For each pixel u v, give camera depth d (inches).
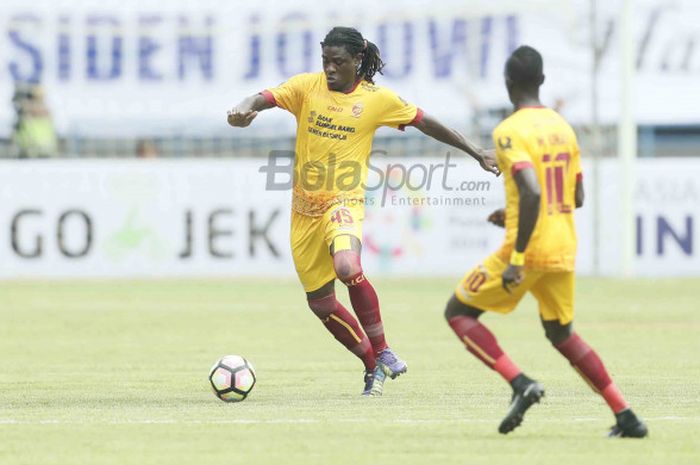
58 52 3814.0
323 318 1467.8
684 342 2124.8
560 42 3786.9
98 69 3826.3
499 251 1069.8
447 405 1350.9
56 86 3814.0
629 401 1386.6
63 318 2591.0
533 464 989.2
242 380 1385.3
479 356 1074.7
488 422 1209.4
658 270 3703.3
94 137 3831.2
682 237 3695.9
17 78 3791.8
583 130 3772.1
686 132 3902.6
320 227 1443.2
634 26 3804.1
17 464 994.7
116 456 1027.3
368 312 1429.6
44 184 3698.3
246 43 3831.2
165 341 2161.7
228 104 3843.5
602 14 3796.8
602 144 3823.8
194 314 2679.6
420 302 2950.3
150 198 3710.6
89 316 2635.3
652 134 3887.8
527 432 1146.0
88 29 3816.4
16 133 3784.5
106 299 3053.6
